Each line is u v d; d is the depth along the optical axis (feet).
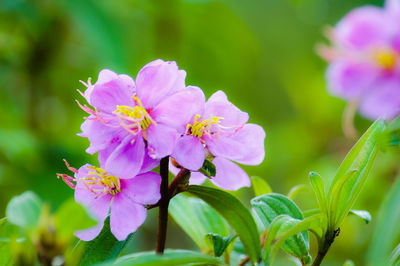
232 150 2.23
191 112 2.20
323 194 2.28
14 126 4.00
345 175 2.24
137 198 2.21
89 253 2.25
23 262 2.12
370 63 3.09
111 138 2.23
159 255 2.12
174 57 4.41
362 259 3.40
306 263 2.31
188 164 2.19
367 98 3.11
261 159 2.25
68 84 4.12
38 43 3.84
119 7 4.17
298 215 2.30
